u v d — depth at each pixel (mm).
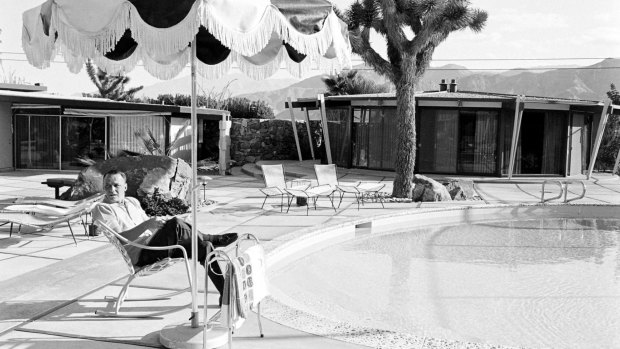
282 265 9250
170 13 4395
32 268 7578
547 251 10914
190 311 5855
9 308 5871
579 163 26531
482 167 24328
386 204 15352
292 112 28750
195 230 5176
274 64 6840
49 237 9719
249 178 22984
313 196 13758
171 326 5297
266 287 5211
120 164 12312
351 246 11016
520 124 23812
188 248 5660
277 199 15953
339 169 26438
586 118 26953
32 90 28453
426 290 7973
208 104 39438
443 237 12242
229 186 19531
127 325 5449
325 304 7219
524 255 10500
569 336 6203
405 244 11352
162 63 5961
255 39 4734
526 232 13117
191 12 4289
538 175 24859
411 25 16156
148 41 4488
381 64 16094
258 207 14141
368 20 15562
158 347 4938
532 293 7895
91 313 5785
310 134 29719
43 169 24719
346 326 5543
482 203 16094
